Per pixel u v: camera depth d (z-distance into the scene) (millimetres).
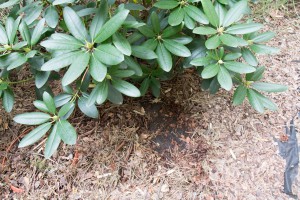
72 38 863
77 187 1197
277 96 1405
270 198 1165
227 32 989
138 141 1298
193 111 1367
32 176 1216
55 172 1223
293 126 1323
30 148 1273
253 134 1312
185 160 1258
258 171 1225
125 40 850
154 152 1277
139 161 1252
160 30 1086
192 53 1123
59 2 922
